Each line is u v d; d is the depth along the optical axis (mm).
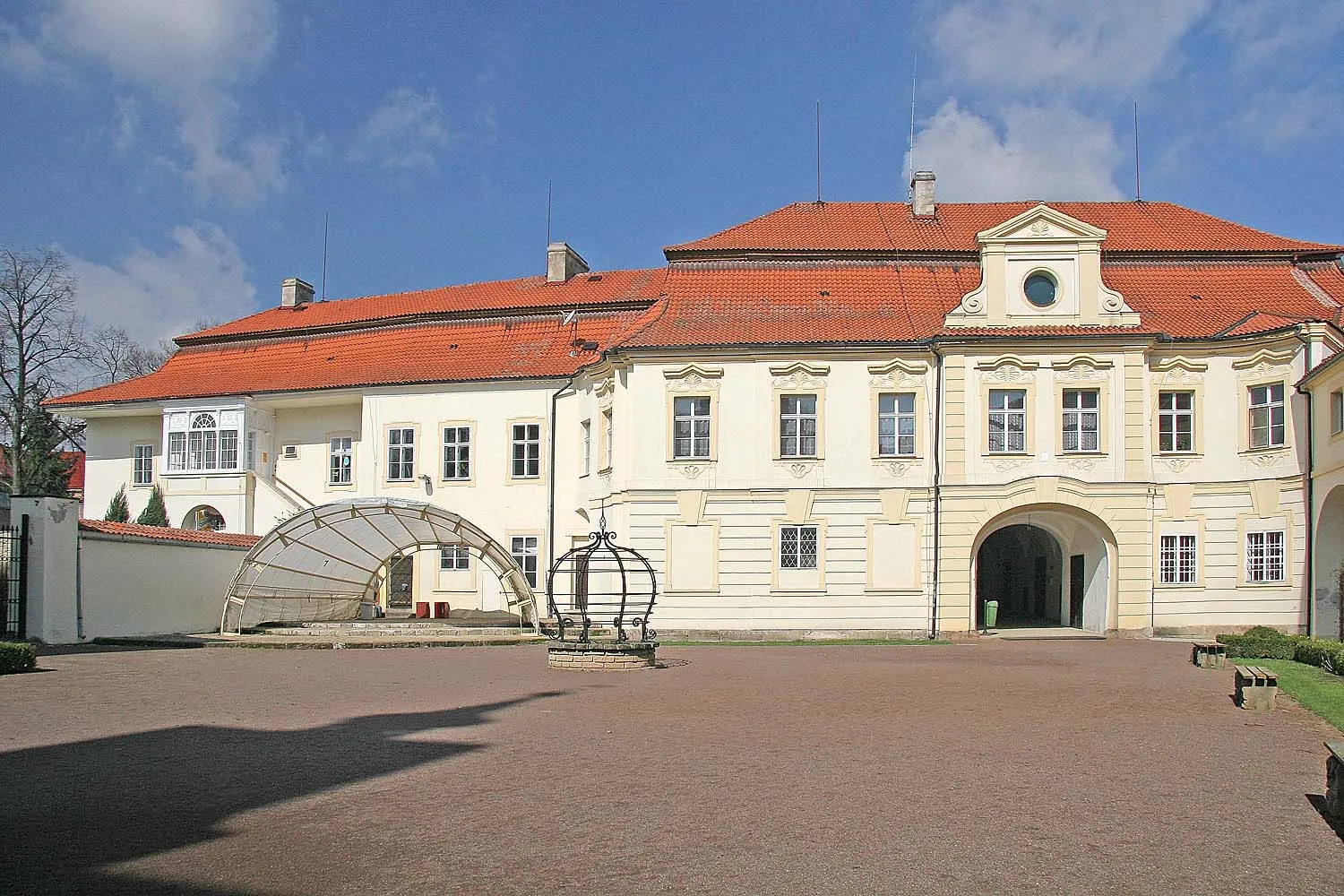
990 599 53469
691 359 36031
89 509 47812
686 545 35656
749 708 16594
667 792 10484
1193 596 34406
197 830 9039
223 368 48000
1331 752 9625
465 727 14594
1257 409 34500
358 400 44438
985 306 35562
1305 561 32906
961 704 17062
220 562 37125
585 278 48375
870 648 30812
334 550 35688
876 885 7664
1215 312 36531
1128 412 34562
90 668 23062
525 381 41906
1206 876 7938
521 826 9195
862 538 35250
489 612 41969
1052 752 12719
